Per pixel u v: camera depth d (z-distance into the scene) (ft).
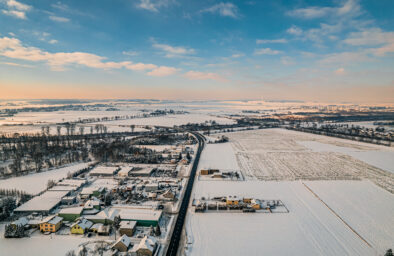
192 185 373.40
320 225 251.39
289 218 266.77
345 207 293.43
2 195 318.86
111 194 329.72
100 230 234.79
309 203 305.12
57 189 333.21
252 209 283.38
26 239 222.28
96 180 390.63
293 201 311.68
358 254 203.92
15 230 225.56
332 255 202.49
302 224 253.44
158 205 296.92
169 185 367.66
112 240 224.53
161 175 423.64
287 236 230.89
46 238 225.35
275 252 206.08
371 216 270.67
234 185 371.76
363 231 239.91
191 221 261.03
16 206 287.28
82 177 405.59
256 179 401.29
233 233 236.63
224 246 214.90
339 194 333.42
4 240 219.00
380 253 205.05
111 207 292.20
